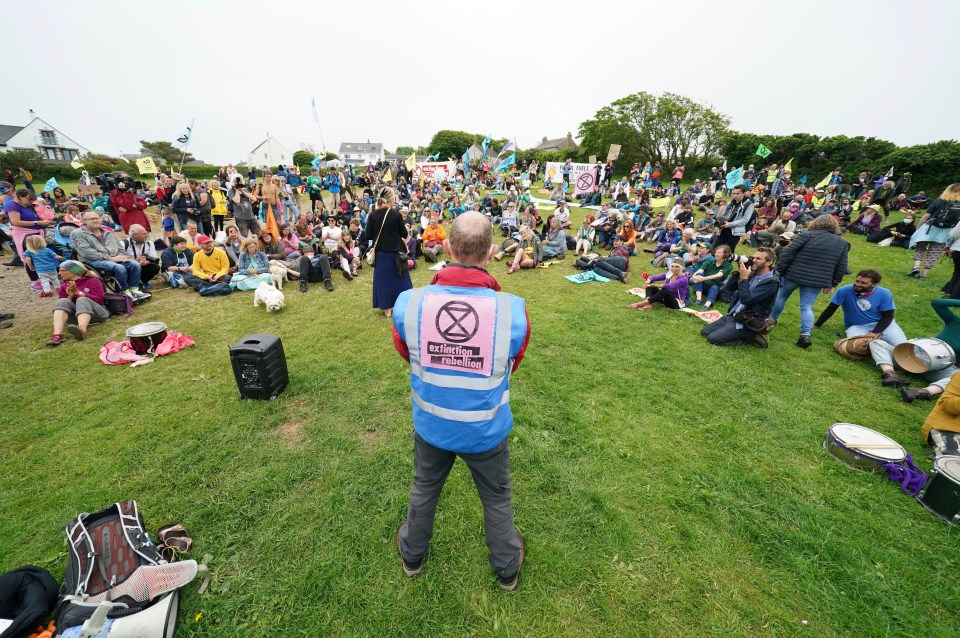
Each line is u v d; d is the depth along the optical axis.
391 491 2.78
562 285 7.79
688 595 2.16
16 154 29.88
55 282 6.89
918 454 3.27
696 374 4.48
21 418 3.61
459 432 1.68
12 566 2.28
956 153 21.55
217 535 2.47
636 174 25.53
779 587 2.20
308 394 3.97
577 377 4.34
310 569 2.25
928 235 7.71
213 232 11.03
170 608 1.95
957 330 4.36
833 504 2.73
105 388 4.09
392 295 5.74
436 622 2.01
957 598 2.14
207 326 5.66
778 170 21.23
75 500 2.72
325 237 9.85
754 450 3.26
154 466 3.03
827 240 4.97
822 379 4.45
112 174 17.27
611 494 2.78
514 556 2.05
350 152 83.62
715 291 6.60
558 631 1.98
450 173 27.70
